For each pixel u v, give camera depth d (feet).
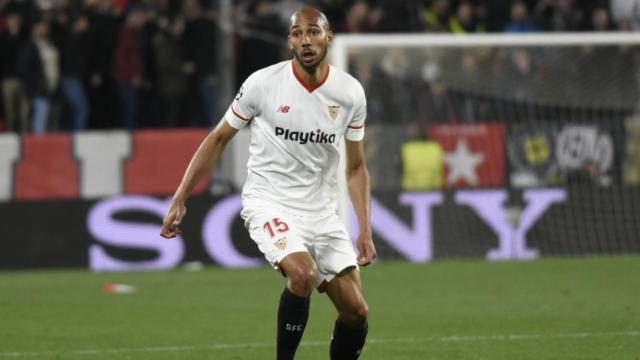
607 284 146.82
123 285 152.97
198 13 202.59
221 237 175.63
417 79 180.55
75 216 175.01
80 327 116.47
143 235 174.81
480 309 127.03
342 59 175.22
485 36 178.29
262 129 80.53
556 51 181.88
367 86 179.83
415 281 152.66
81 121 199.62
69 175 181.06
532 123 181.06
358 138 81.97
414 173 179.42
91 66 199.31
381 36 176.35
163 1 205.77
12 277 165.27
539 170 180.55
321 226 80.43
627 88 181.98
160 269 172.76
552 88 181.88
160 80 200.13
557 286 145.59
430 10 208.13
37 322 120.26
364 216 81.25
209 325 117.19
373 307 129.49
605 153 180.65
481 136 180.55
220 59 190.70
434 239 177.17
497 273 159.53
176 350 102.06
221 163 182.29
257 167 81.20
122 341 107.45
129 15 203.62
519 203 178.70
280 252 78.02
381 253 176.04
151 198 175.73
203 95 202.90
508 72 181.68
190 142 183.11
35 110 198.59
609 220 179.01
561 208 178.91
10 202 174.09
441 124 180.75
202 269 171.22
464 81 181.16
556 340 105.09
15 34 199.00
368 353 99.50
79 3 203.92
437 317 121.29
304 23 77.30
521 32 209.56
